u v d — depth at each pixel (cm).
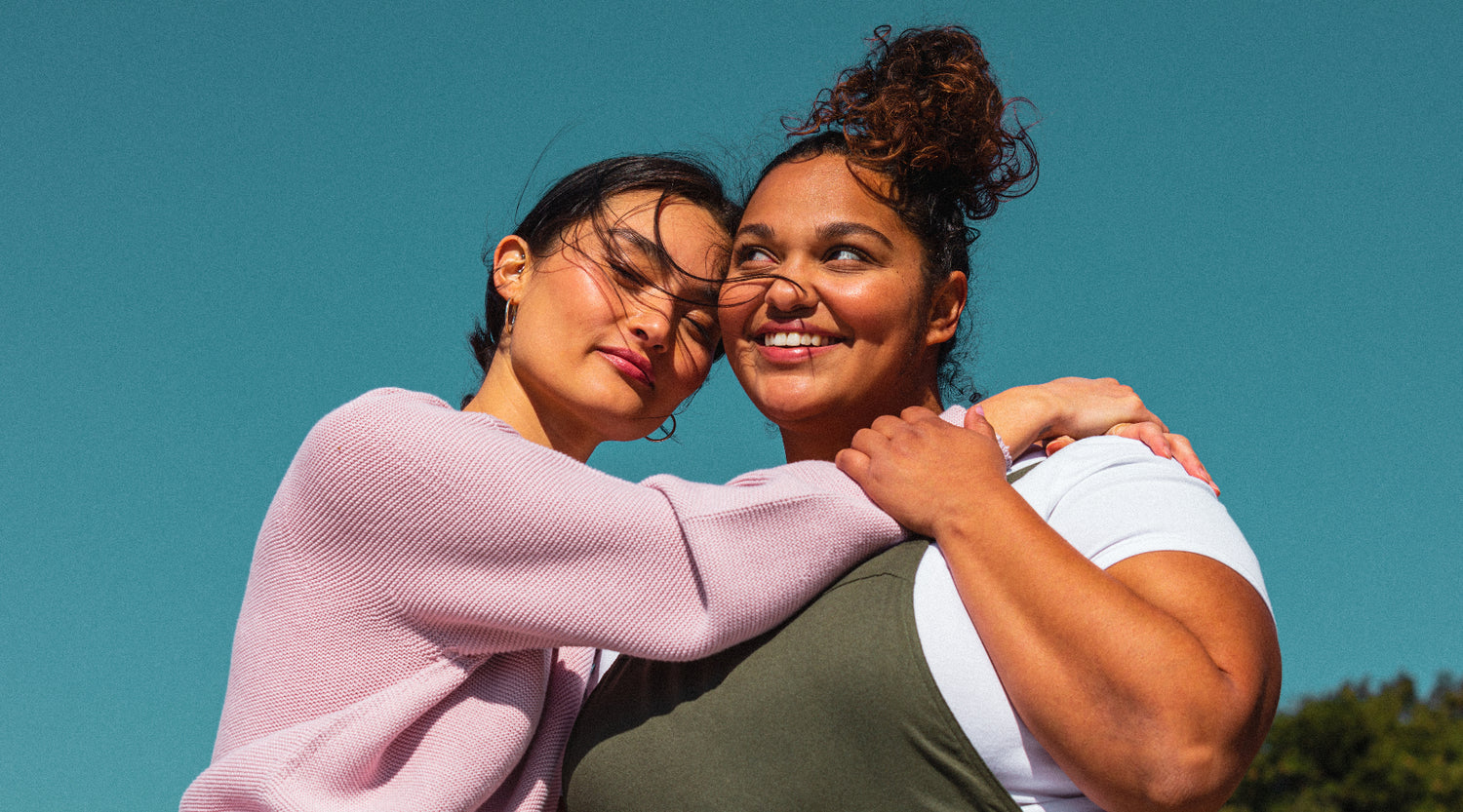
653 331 255
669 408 271
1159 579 172
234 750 205
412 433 207
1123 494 188
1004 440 215
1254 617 169
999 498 181
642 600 194
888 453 194
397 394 220
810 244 231
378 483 205
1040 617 166
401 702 201
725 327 242
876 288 228
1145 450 205
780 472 203
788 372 231
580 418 267
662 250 258
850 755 177
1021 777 173
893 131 232
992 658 171
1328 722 1017
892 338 231
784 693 182
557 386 260
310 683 207
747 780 180
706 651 188
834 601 188
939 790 175
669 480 206
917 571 185
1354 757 1005
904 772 175
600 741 197
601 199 265
